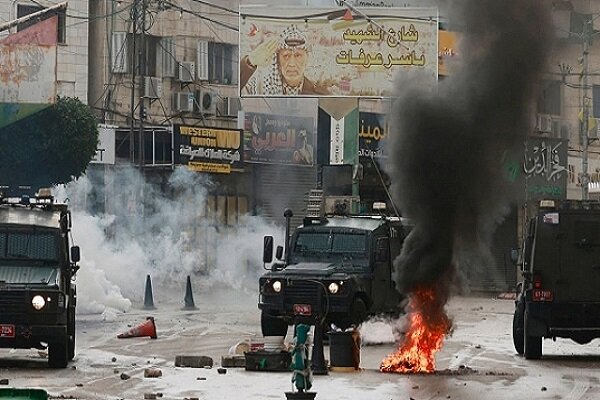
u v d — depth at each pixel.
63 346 46.22
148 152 105.88
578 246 53.09
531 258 53.56
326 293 56.06
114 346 55.88
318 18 90.56
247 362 45.66
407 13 89.62
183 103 110.81
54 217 50.06
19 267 48.06
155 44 110.62
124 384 41.44
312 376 44.34
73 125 92.12
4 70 70.75
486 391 40.84
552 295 52.91
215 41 113.88
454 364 50.22
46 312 45.62
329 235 61.53
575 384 43.44
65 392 39.06
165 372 45.16
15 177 90.62
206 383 41.84
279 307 57.72
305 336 37.31
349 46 90.31
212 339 59.62
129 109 107.81
